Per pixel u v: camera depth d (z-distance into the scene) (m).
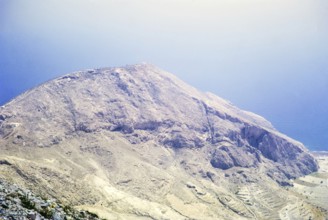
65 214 95.19
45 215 89.38
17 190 98.31
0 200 85.56
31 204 90.69
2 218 75.81
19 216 79.69
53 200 108.44
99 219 110.25
